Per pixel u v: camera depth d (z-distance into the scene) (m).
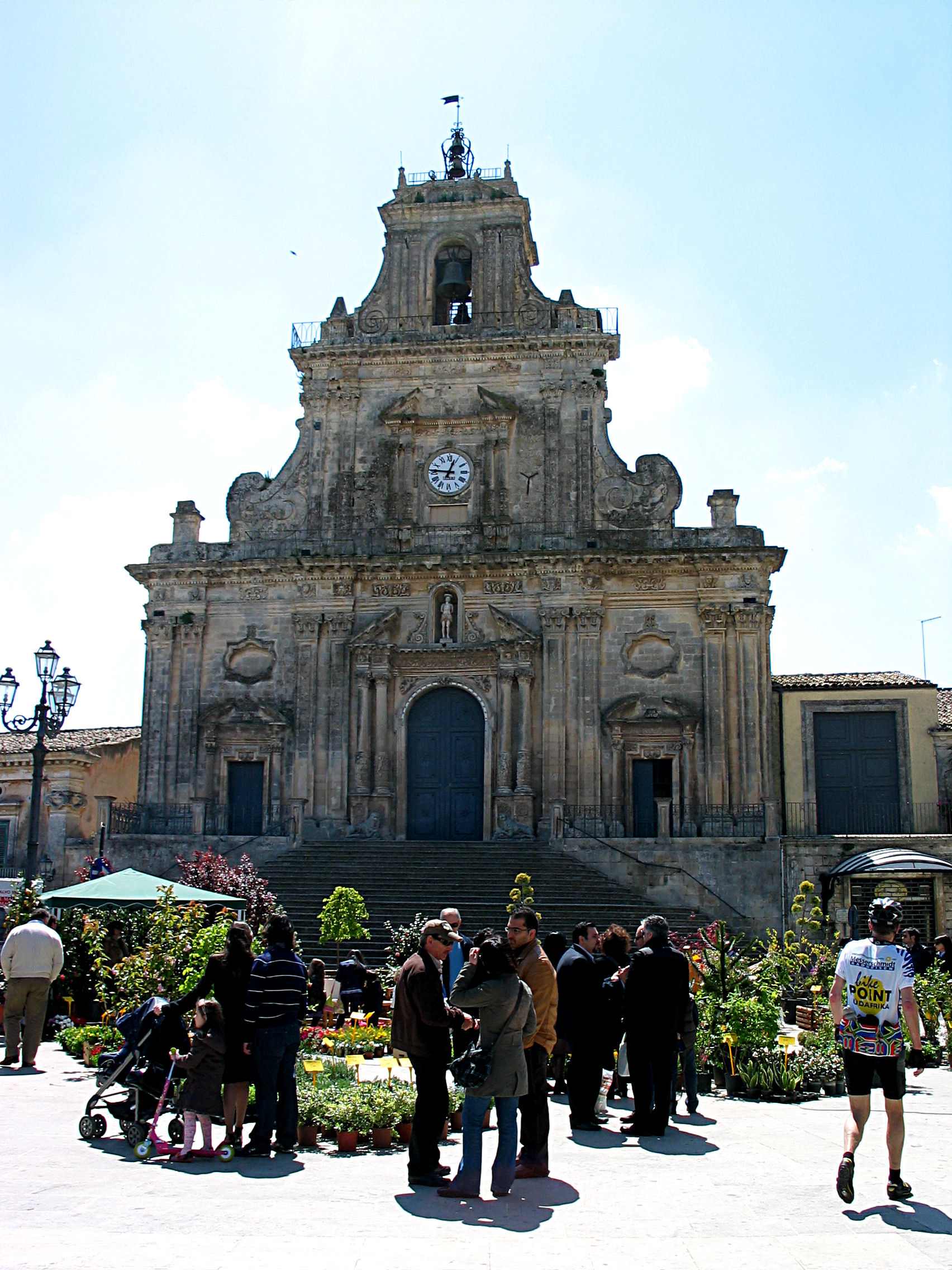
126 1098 14.30
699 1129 14.98
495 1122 15.77
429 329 46.66
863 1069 11.39
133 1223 10.14
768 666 41.69
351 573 44.25
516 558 43.03
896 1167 11.21
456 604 43.88
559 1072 17.75
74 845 41.88
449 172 50.16
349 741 43.34
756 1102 17.38
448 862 38.44
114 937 22.56
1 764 48.88
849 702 43.62
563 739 41.94
